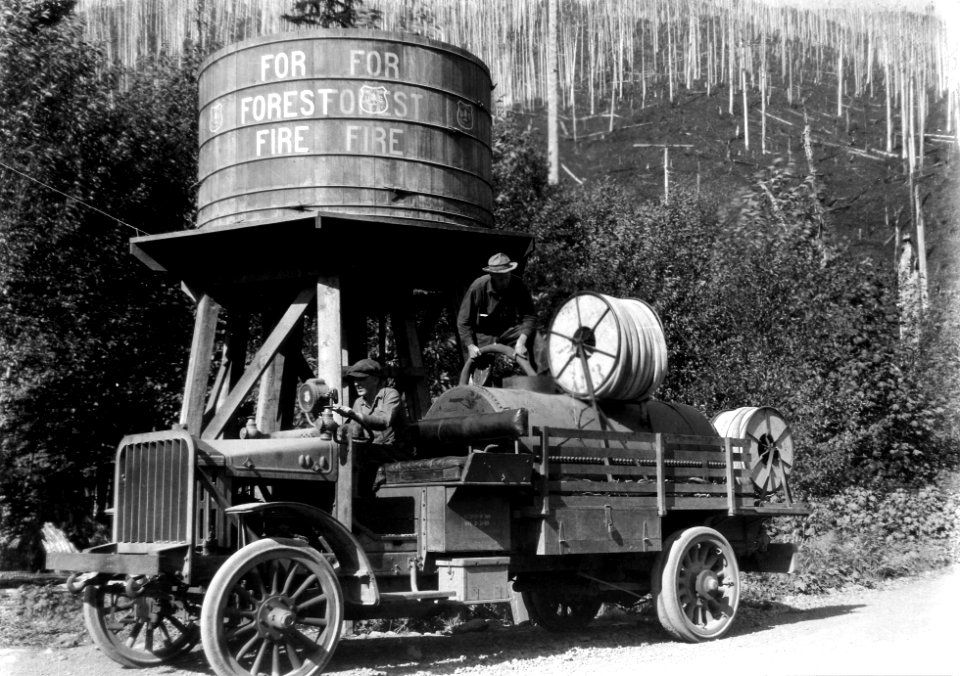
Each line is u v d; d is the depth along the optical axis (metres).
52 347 15.00
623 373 10.09
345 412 9.09
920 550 18.20
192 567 7.96
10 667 8.87
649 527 10.20
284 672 8.07
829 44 52.44
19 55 15.11
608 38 53.09
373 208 11.10
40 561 15.69
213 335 11.90
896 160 41.03
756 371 19.39
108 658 9.30
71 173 15.42
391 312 12.61
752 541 11.79
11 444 15.19
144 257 11.77
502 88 42.03
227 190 11.42
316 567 8.05
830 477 19.42
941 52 38.91
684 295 20.84
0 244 14.73
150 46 22.08
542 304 20.95
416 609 9.21
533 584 10.25
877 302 22.47
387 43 11.33
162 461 8.39
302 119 11.13
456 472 8.82
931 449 21.38
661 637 10.62
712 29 53.53
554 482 9.47
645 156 45.38
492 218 12.40
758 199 23.41
